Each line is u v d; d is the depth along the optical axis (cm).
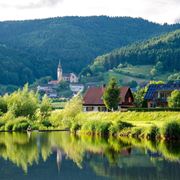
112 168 5584
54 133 10744
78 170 5512
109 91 12912
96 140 8625
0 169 5669
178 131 7894
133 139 8469
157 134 8212
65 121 12000
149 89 15225
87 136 9544
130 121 10400
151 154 6544
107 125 9500
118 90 12962
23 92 14000
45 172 5419
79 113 11731
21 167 5791
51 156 6656
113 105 12900
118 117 11044
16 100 13575
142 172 5281
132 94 15300
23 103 13362
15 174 5331
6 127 11981
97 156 6550
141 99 15475
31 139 9175
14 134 10669
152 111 10888
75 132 10656
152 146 7369
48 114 13412
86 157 6488
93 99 15412
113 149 7212
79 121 10900
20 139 9212
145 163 5838
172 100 12362
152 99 14850
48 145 7981
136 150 7000
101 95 15438
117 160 6138
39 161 6222
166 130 7981
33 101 13650
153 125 8419
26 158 6506
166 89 14812
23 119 12188
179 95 12312
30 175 5269
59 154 6838
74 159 6328
